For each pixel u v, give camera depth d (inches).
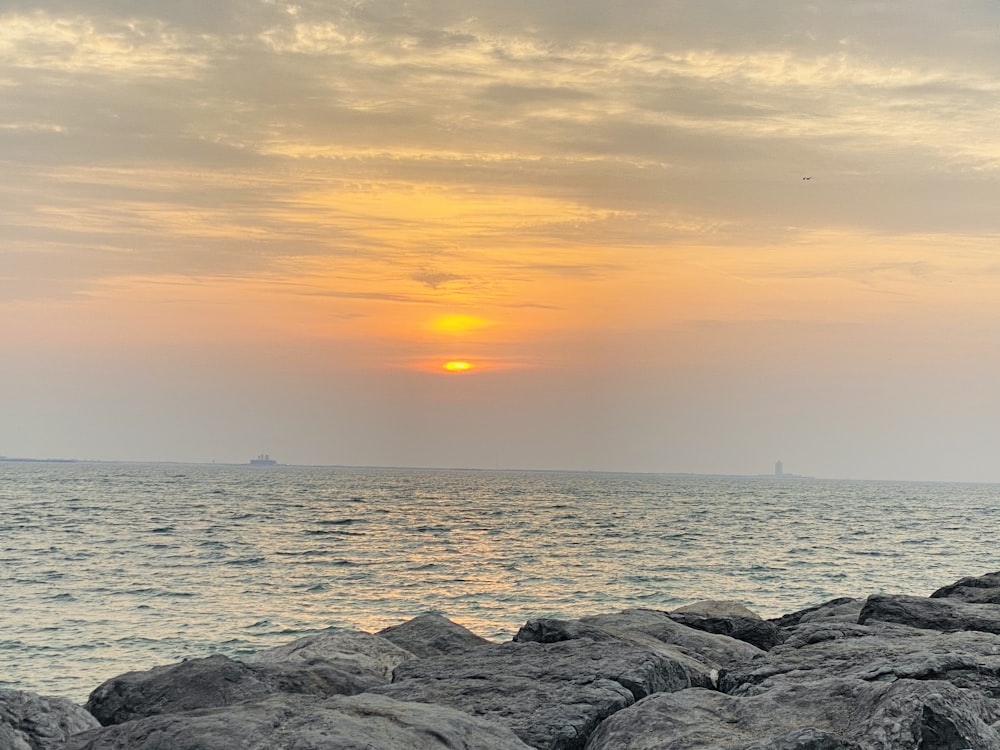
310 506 6053.2
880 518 5748.0
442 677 510.9
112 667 1259.8
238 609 1765.5
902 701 392.5
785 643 631.8
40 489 7815.0
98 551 2847.0
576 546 3358.8
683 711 430.3
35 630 1503.4
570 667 510.0
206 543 3218.5
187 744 355.3
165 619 1631.4
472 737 380.8
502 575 2406.5
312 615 1713.8
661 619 685.3
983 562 2925.7
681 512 6146.7
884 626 627.5
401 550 3112.7
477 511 5949.8
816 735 364.5
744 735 401.7
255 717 379.9
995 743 380.5
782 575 2470.5
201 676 484.1
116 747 369.7
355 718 373.1
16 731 406.9
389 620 1678.2
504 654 546.3
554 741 422.6
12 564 2455.7
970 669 481.7
